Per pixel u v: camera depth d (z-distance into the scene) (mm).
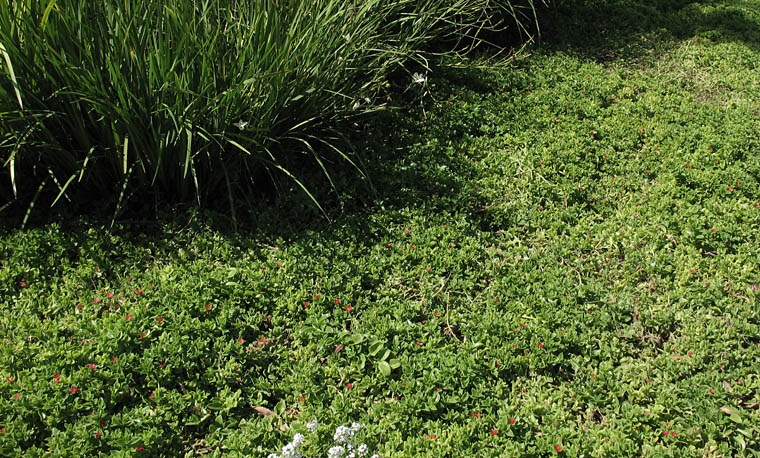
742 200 4852
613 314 3809
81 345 3258
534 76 6578
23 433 2830
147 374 3162
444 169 4914
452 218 4508
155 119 3859
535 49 7289
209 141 3920
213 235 4168
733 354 3539
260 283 3746
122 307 3559
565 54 7230
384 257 4113
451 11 6352
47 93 3727
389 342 3508
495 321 3650
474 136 5535
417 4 5809
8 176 4066
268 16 4020
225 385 3211
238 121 4078
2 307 3533
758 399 3287
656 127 5809
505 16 7324
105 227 4109
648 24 8359
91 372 3105
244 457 2893
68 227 4078
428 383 3248
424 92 5762
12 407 2889
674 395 3264
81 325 3393
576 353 3576
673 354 3586
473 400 3258
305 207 4477
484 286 4039
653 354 3609
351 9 4719
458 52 6684
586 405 3289
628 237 4465
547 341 3529
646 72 7121
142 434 2893
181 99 3773
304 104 4438
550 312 3746
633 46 7727
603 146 5484
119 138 3822
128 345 3305
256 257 4055
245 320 3582
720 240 4445
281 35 4203
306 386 3232
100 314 3576
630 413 3172
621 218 4656
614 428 3156
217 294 3705
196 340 3365
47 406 2908
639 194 4926
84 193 4230
